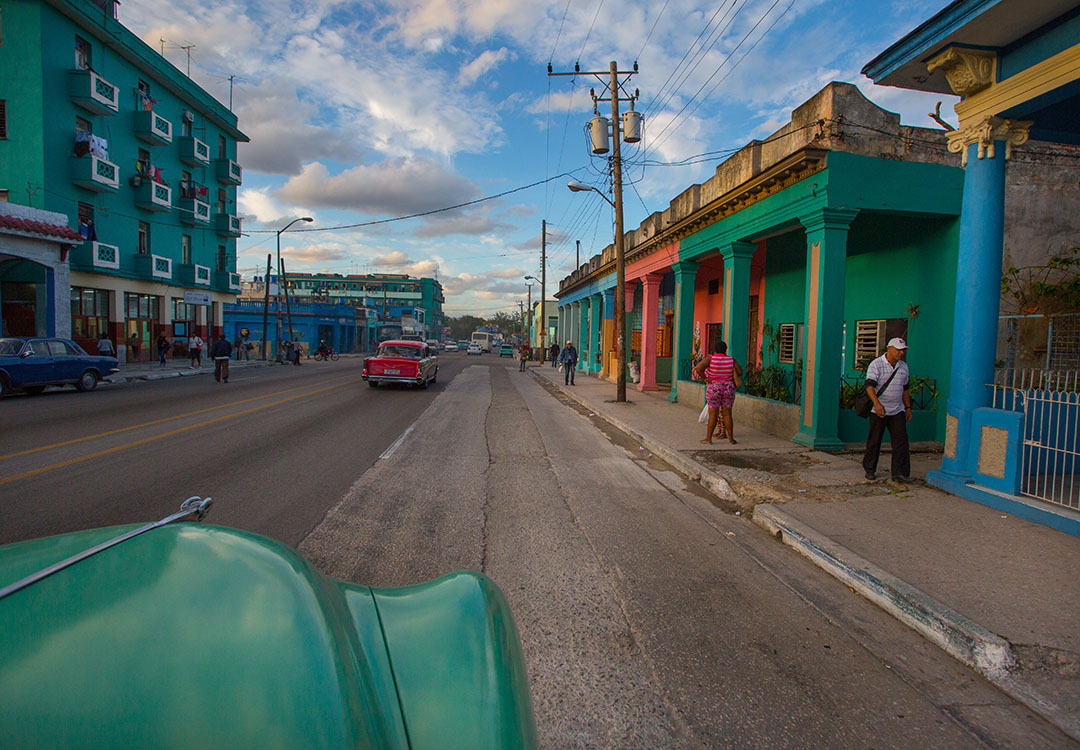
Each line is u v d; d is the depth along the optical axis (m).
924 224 9.74
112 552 1.55
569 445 10.12
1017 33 5.80
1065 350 8.37
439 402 16.23
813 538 4.98
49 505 5.66
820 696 2.95
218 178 37.50
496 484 7.14
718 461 8.27
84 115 25.78
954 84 6.39
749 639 3.51
